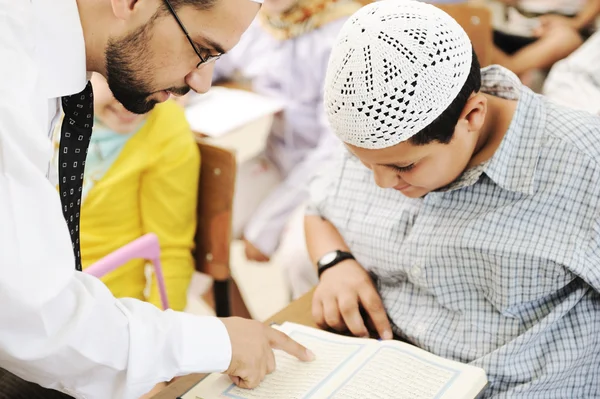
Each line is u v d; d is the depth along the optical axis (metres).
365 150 1.04
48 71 1.01
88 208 1.73
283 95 2.54
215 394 1.11
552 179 1.07
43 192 0.91
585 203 1.05
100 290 0.98
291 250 2.11
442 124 1.01
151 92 1.11
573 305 1.10
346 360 1.14
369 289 1.30
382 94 0.97
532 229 1.08
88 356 0.96
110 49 1.04
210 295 2.33
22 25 0.96
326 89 1.04
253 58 2.58
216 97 2.51
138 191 1.79
